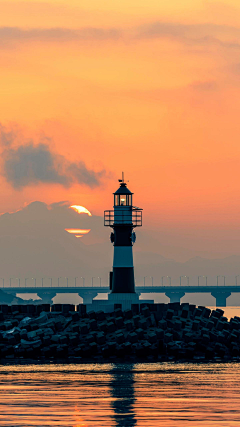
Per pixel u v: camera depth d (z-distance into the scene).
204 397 160.12
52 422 133.50
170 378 189.62
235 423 132.75
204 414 140.88
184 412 143.00
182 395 162.75
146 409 146.12
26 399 157.00
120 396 161.12
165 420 135.25
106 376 193.12
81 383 180.38
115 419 136.12
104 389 171.25
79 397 159.75
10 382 182.00
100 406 149.12
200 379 188.25
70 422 133.50
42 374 197.38
